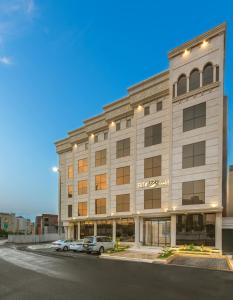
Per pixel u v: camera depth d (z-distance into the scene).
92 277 15.80
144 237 37.28
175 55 35.53
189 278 15.70
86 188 50.28
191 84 33.66
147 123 38.75
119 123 44.00
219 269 19.45
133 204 39.00
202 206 30.64
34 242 57.84
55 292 12.05
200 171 31.45
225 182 33.28
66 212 55.22
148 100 38.88
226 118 34.66
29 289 12.62
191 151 32.56
